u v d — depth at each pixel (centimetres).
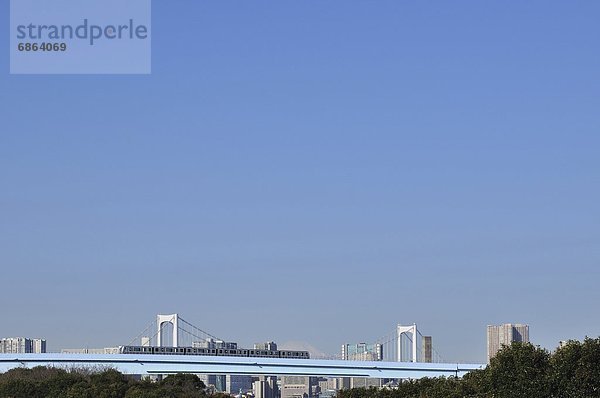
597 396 13075
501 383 14100
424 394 17662
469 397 15662
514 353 14175
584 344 13525
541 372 13762
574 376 13250
